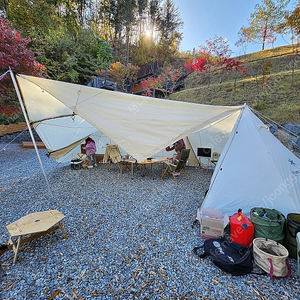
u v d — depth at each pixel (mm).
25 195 4160
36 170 6406
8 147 10594
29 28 13984
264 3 11000
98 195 4262
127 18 20891
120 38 22016
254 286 1846
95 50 18234
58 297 1698
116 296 1727
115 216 3299
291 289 1815
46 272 1987
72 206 3662
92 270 2035
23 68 6977
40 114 4984
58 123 6047
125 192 4488
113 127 3504
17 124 12266
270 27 10789
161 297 1719
